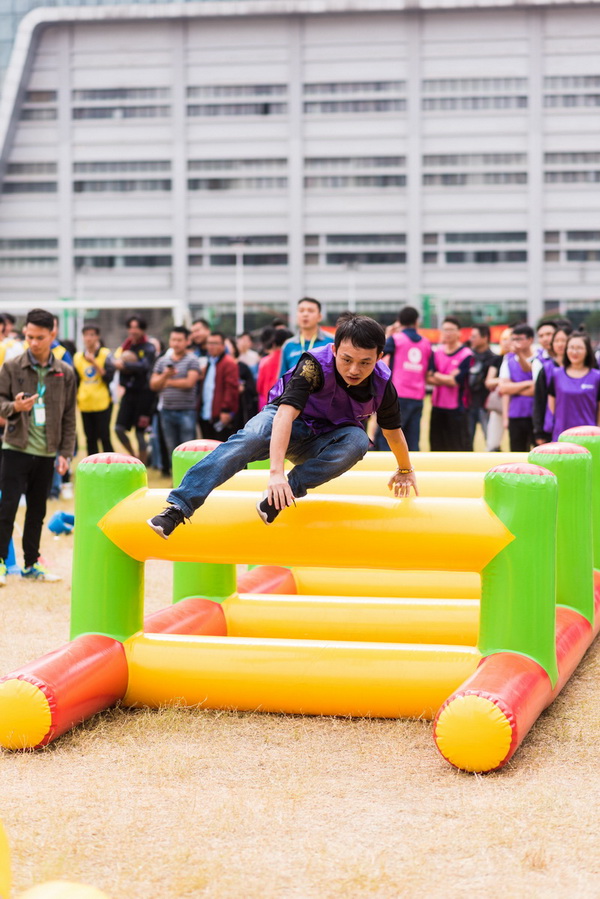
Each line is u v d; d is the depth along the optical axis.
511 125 60.88
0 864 2.45
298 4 60.62
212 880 2.77
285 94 61.94
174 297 63.91
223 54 62.06
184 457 5.06
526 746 3.87
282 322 13.69
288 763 3.70
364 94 61.44
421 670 4.12
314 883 2.75
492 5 59.47
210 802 3.32
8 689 3.82
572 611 5.08
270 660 4.23
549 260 61.66
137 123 63.16
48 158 64.25
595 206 60.91
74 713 3.96
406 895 2.69
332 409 3.81
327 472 3.78
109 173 63.75
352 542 4.04
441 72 60.97
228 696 4.25
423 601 5.14
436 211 61.94
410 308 10.16
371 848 2.96
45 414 7.03
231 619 5.19
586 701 4.47
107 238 64.19
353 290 62.41
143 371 12.77
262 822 3.15
